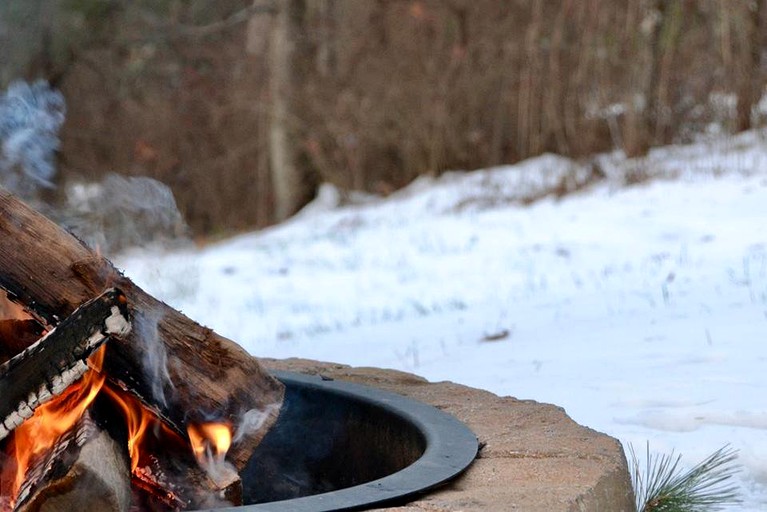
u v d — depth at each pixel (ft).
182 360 10.72
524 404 12.59
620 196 52.49
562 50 63.57
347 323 33.60
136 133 78.84
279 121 76.48
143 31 77.46
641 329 24.48
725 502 12.72
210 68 81.20
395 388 13.64
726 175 52.08
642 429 15.89
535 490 9.27
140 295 10.70
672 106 59.52
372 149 74.79
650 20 59.62
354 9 75.97
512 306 32.07
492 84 69.51
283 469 12.73
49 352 9.53
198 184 80.23
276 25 77.05
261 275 46.88
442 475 9.45
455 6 70.33
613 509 9.69
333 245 53.01
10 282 10.67
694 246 39.58
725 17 57.82
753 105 57.88
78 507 9.03
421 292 38.52
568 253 41.98
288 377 13.19
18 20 71.92
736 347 21.15
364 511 8.61
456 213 57.16
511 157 68.90
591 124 61.46
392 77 73.72
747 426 15.70
